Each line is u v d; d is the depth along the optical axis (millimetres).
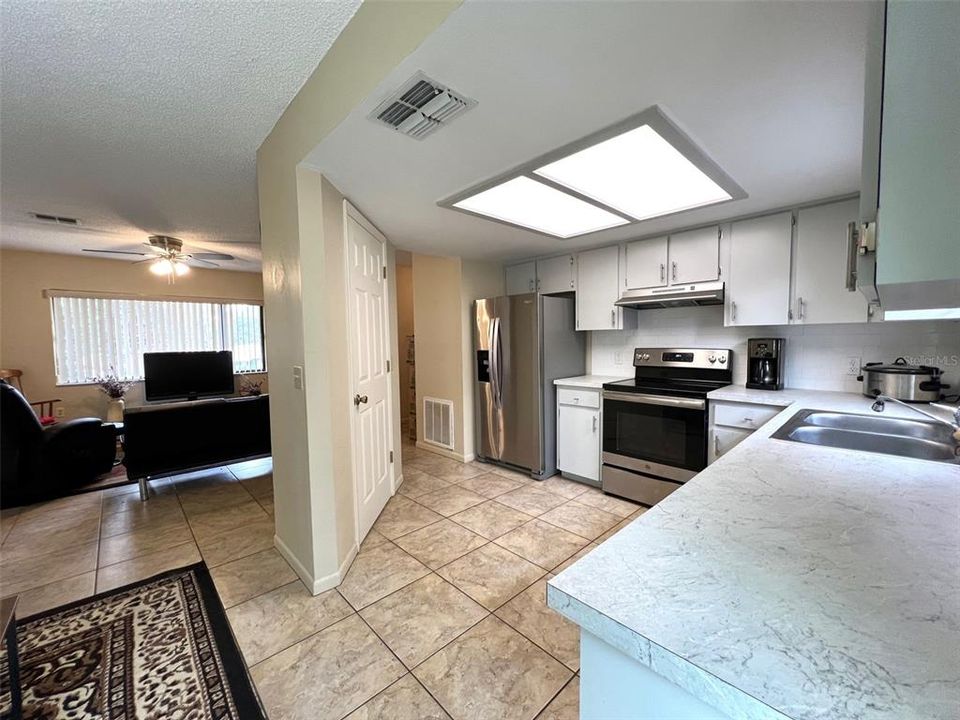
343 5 1283
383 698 1372
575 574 625
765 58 1134
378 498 2770
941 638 471
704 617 521
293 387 2016
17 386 4328
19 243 4012
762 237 2459
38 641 1648
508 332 3588
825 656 450
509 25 1012
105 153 2160
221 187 2654
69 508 3025
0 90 1607
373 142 1601
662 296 2809
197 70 1551
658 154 1740
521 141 1604
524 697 1372
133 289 5012
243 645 1615
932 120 442
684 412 2625
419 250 3535
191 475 3812
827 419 1796
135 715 1316
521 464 3574
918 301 625
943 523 773
